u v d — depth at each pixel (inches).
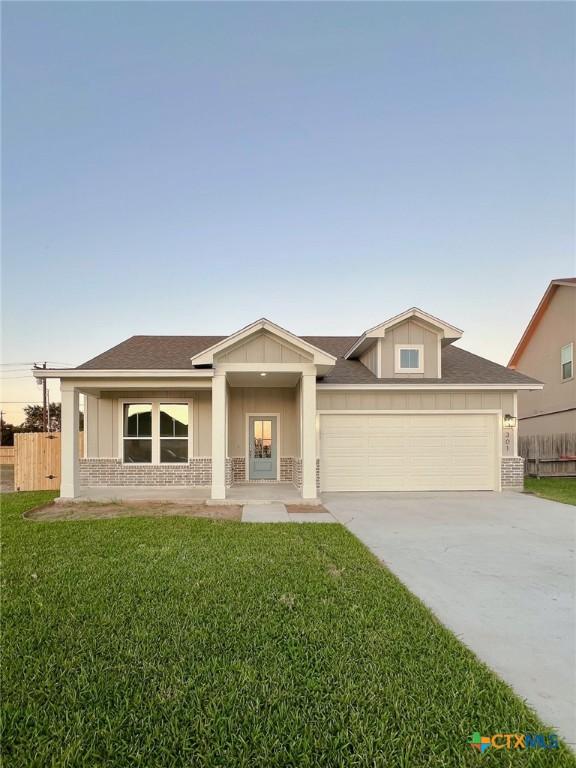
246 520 348.8
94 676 121.4
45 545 263.9
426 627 153.6
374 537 294.7
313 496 439.5
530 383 523.8
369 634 147.3
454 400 527.2
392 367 549.0
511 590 196.4
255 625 153.2
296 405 546.0
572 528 323.6
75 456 456.8
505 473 524.4
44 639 142.9
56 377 454.0
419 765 90.9
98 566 220.8
